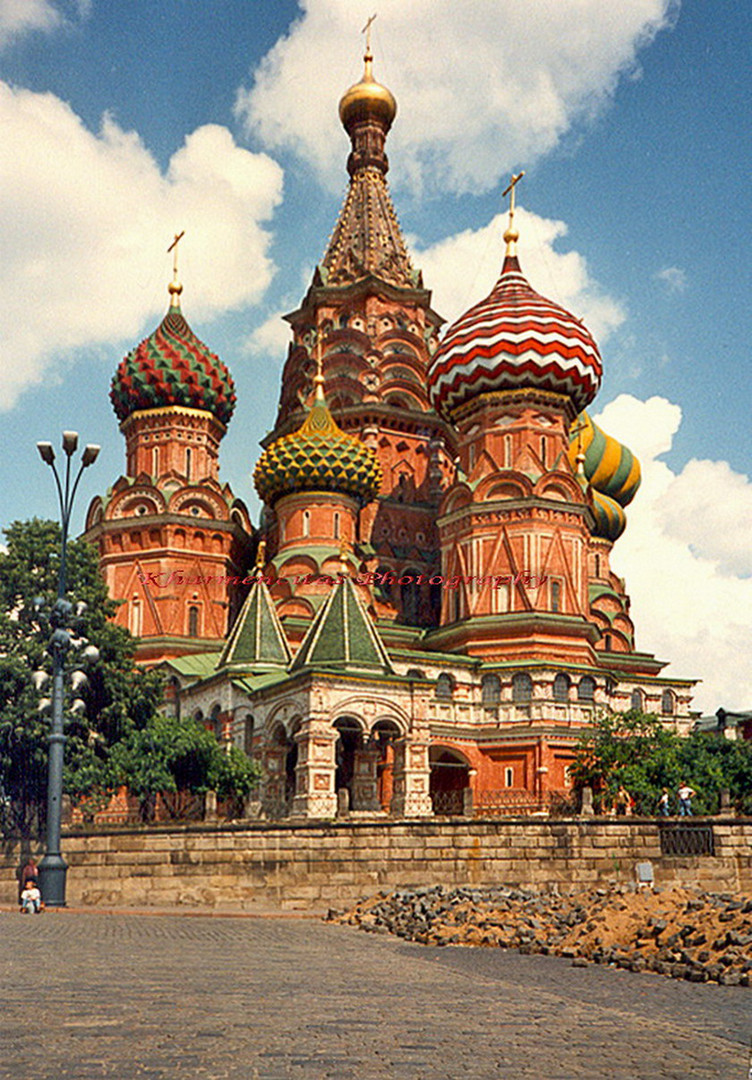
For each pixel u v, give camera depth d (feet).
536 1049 42.78
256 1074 36.68
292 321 310.04
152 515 249.75
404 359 289.74
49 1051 39.73
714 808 206.39
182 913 121.19
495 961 75.41
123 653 189.78
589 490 279.69
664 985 64.03
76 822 165.58
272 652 216.95
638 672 288.10
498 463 254.47
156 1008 49.65
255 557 271.69
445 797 192.03
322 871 135.64
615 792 196.44
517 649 241.55
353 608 196.13
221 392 269.64
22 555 187.52
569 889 135.54
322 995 55.57
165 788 177.06
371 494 256.73
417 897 108.58
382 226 309.42
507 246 276.00
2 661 171.63
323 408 257.55
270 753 194.90
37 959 69.15
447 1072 37.88
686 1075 38.88
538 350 252.62
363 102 318.04
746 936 71.05
